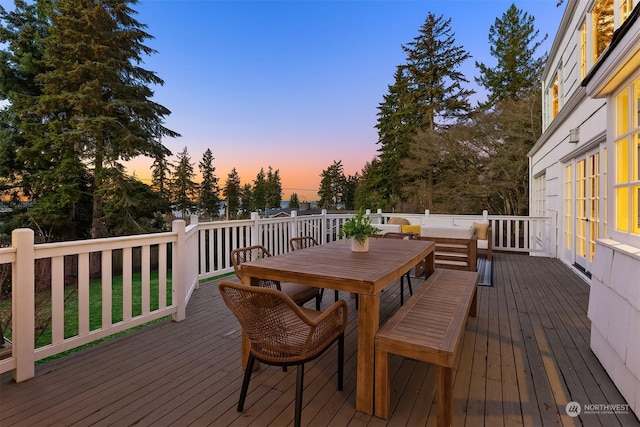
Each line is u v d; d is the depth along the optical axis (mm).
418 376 2051
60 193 10031
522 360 2248
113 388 1897
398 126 17250
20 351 1946
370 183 19062
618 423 1602
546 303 3518
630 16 1676
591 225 4328
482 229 6309
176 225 2965
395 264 2154
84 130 9625
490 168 12914
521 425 1587
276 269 2021
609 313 2031
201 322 2979
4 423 1573
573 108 4809
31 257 1980
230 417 1647
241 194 34125
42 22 10828
